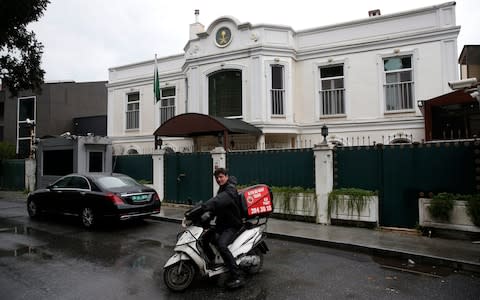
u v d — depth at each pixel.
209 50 16.39
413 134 13.83
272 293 4.81
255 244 5.31
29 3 12.45
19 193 18.61
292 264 6.13
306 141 15.67
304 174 9.95
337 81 15.44
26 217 11.45
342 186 9.20
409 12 14.02
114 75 21.42
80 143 15.10
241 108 15.69
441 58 13.52
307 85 15.77
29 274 5.69
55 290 4.98
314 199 9.24
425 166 8.07
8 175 20.69
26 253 6.97
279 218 9.84
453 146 7.73
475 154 7.46
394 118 14.12
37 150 17.19
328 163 9.15
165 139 18.62
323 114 15.52
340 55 15.18
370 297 4.65
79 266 6.11
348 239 7.45
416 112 13.83
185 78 18.72
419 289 4.93
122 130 20.91
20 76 15.20
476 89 6.56
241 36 15.51
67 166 15.64
